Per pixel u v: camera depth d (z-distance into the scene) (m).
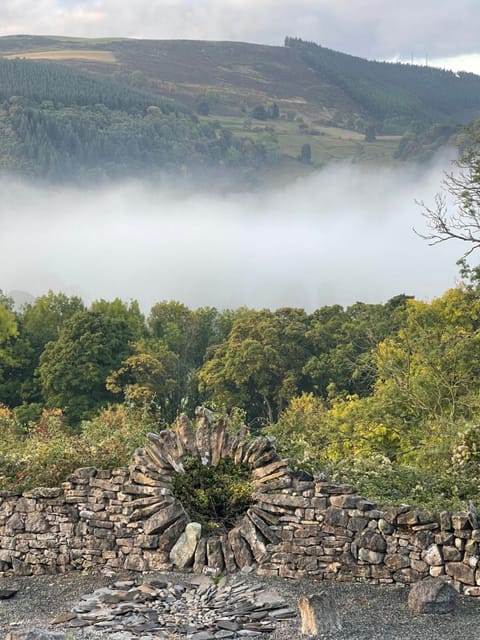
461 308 48.38
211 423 15.76
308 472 15.57
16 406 84.94
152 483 15.27
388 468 16.19
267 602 13.27
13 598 14.38
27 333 94.81
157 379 78.94
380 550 14.00
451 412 28.95
